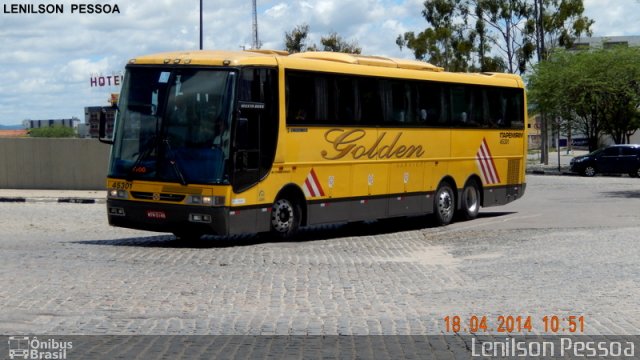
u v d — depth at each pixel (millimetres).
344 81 21328
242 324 10367
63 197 34312
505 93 27656
